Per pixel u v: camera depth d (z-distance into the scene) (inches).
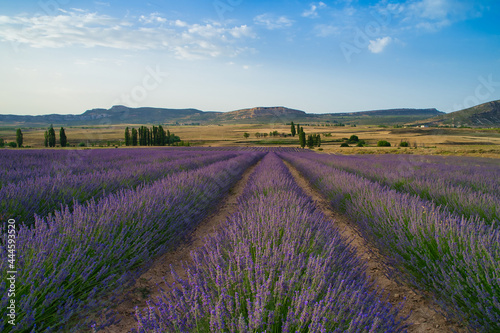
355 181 257.8
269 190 225.3
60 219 114.0
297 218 123.1
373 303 67.7
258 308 59.5
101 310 90.1
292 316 60.9
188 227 174.1
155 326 59.1
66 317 74.4
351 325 56.7
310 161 722.2
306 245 103.2
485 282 87.7
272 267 80.2
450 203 198.5
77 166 332.8
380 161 679.7
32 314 68.6
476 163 701.9
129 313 91.7
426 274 106.6
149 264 120.6
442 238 115.3
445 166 527.8
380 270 131.1
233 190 384.2
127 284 102.7
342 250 108.6
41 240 91.6
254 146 3100.4
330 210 255.3
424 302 102.7
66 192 174.1
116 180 239.5
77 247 99.3
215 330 58.6
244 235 112.1
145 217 134.0
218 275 74.9
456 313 88.4
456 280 93.7
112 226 119.7
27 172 247.4
